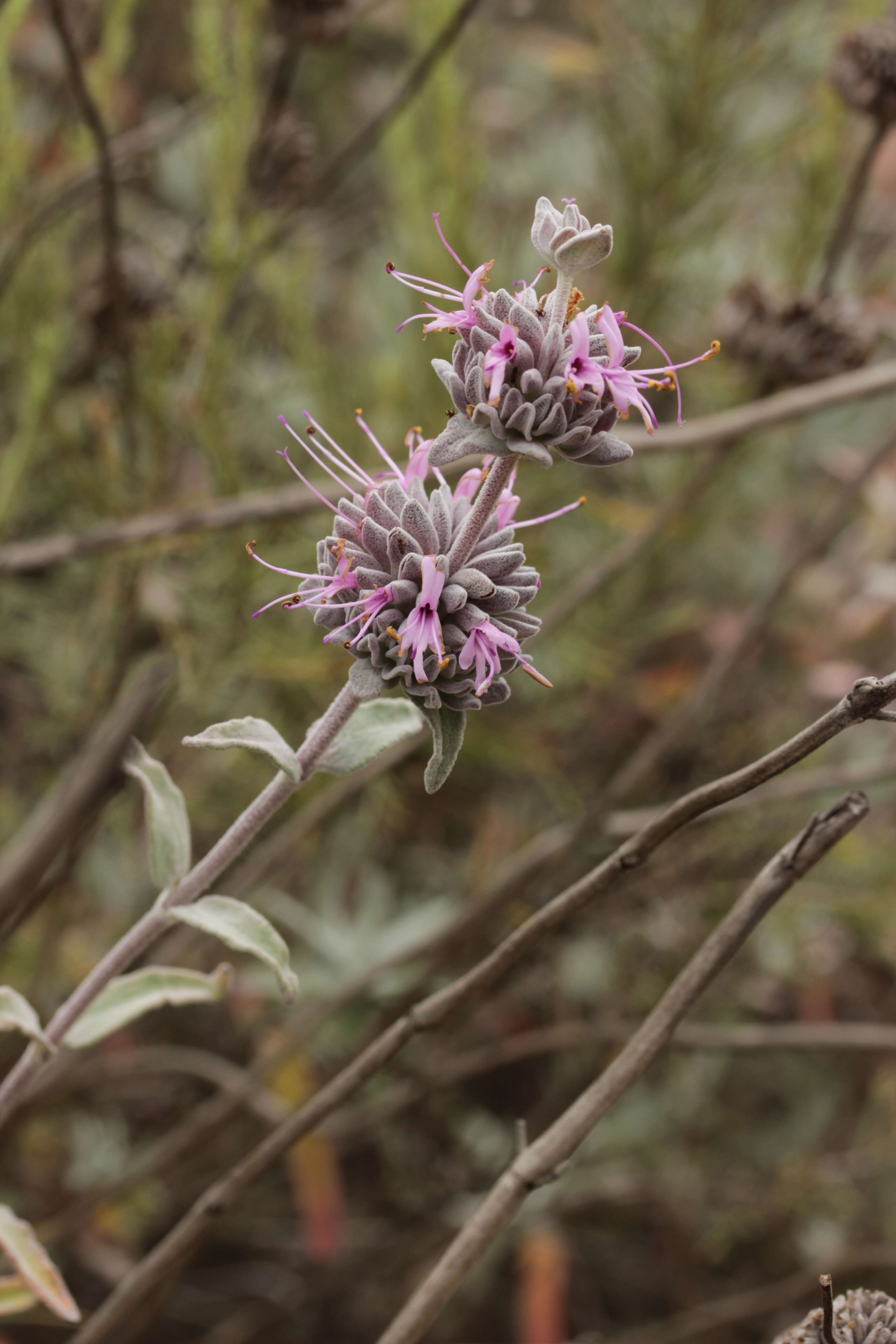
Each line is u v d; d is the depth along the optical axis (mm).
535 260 1016
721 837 1058
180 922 621
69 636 916
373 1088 1053
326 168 873
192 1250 670
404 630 583
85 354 896
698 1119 1163
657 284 922
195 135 972
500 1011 1147
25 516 946
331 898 1066
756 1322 1124
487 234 961
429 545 590
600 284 1000
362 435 875
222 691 896
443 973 967
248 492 924
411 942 1041
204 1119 926
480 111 1011
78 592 947
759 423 781
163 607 809
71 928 1027
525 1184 611
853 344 820
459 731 592
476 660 588
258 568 806
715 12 841
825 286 856
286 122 844
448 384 580
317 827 958
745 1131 1200
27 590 970
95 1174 1061
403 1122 1125
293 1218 1122
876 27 809
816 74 929
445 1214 1089
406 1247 1071
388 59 1315
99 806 727
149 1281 649
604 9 936
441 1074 974
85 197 847
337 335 1140
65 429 831
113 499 827
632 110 920
